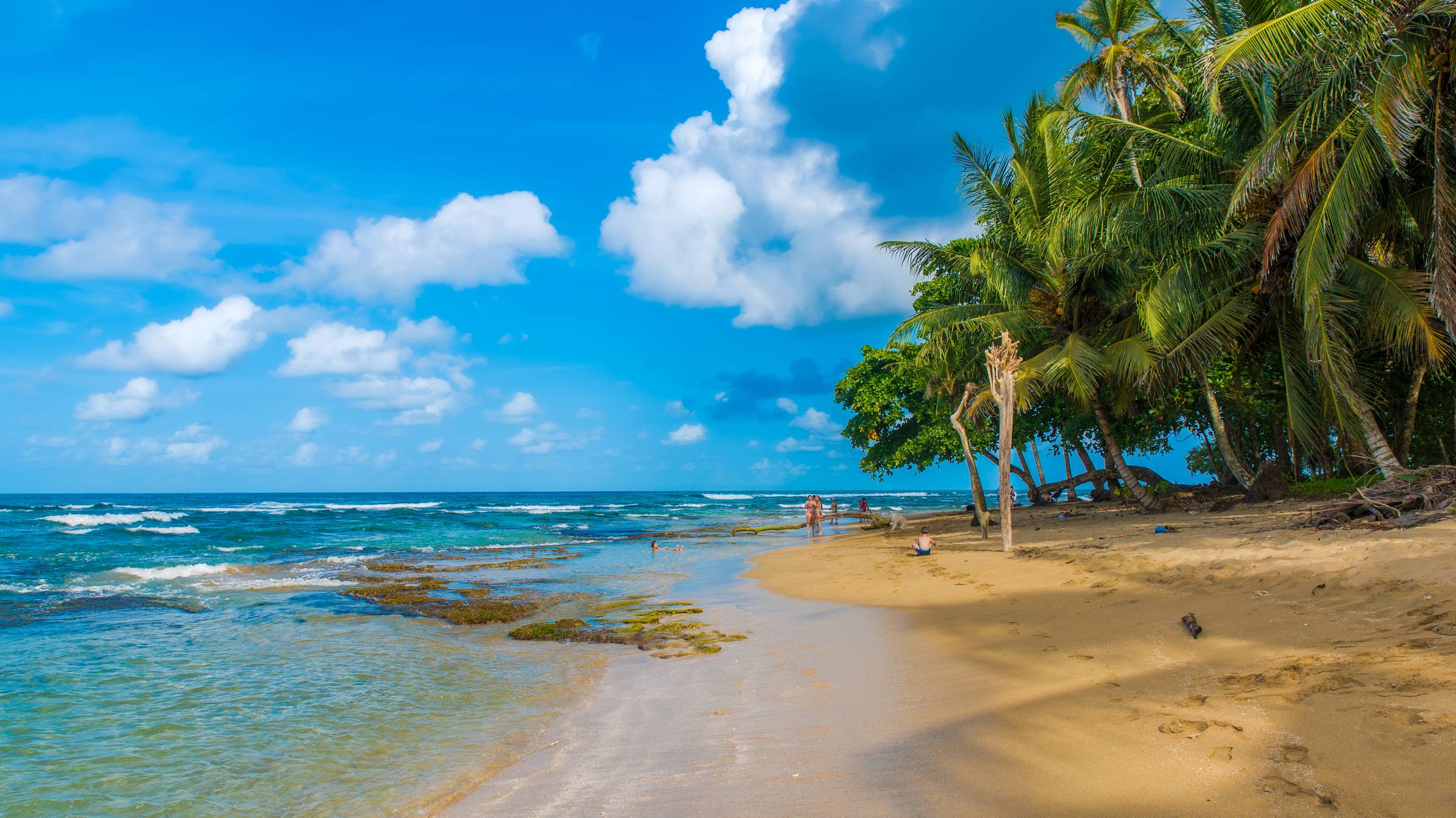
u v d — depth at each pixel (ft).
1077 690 18.03
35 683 26.21
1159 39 69.82
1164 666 18.74
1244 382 66.44
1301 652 17.38
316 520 142.10
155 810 15.80
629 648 31.27
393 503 296.92
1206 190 51.01
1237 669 17.25
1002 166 67.67
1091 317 67.56
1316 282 40.57
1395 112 34.50
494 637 34.27
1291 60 39.99
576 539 101.35
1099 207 54.34
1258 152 42.11
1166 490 84.33
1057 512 85.10
